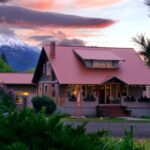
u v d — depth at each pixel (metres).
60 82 48.44
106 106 49.38
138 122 37.91
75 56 52.75
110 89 51.03
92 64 51.09
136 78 51.31
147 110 50.56
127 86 51.50
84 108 49.00
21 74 69.75
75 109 48.75
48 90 53.62
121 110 49.19
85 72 50.50
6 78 68.25
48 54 52.72
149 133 25.47
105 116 48.16
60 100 48.81
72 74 49.88
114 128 28.30
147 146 15.30
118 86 51.25
